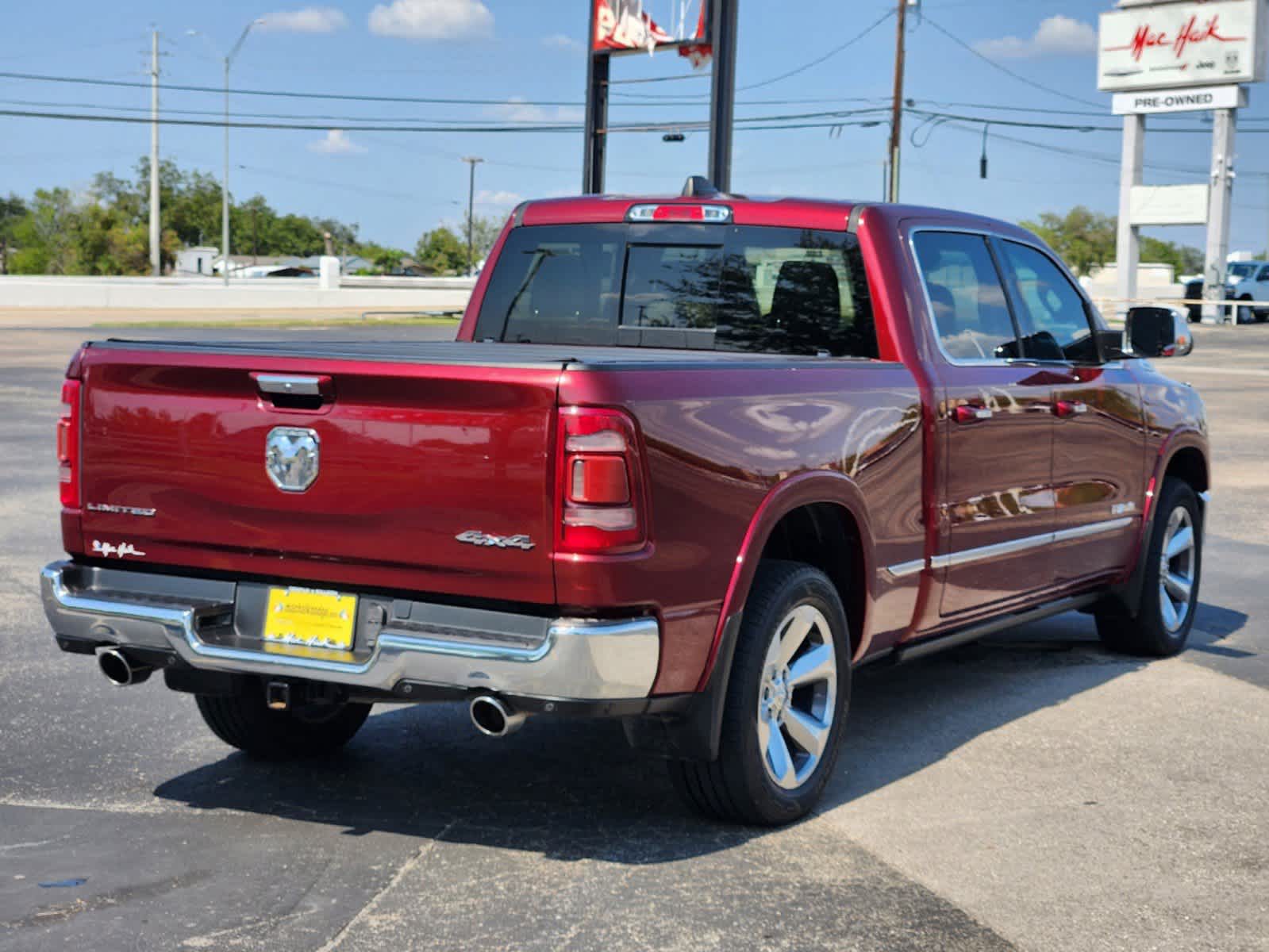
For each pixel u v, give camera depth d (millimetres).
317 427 4230
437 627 4160
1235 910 4066
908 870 4328
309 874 4219
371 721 5910
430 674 4078
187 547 4492
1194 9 53625
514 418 3988
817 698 4887
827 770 4883
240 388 4344
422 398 4090
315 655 4246
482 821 4703
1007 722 5988
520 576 4012
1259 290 54281
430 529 4102
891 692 6492
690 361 4395
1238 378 27672
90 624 4551
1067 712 6152
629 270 5945
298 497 4270
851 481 4871
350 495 4195
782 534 5090
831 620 4832
